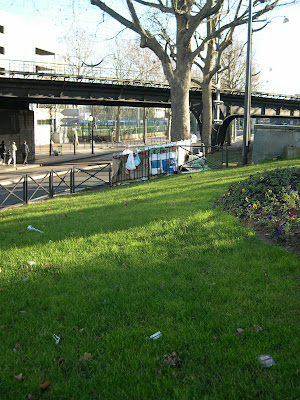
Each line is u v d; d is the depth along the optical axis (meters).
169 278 5.39
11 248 7.66
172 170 20.28
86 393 3.26
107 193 15.52
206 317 4.24
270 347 3.62
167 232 7.47
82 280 5.60
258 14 23.66
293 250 5.85
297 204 7.69
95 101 36.56
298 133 19.59
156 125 107.12
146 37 24.69
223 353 3.59
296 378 3.19
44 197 16.42
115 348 3.83
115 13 23.39
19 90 32.22
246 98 20.58
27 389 3.34
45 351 3.89
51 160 40.50
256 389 3.14
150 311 4.52
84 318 4.47
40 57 64.81
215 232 7.06
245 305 4.39
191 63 25.36
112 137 71.56
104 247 7.07
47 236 8.52
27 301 5.06
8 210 13.76
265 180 10.62
